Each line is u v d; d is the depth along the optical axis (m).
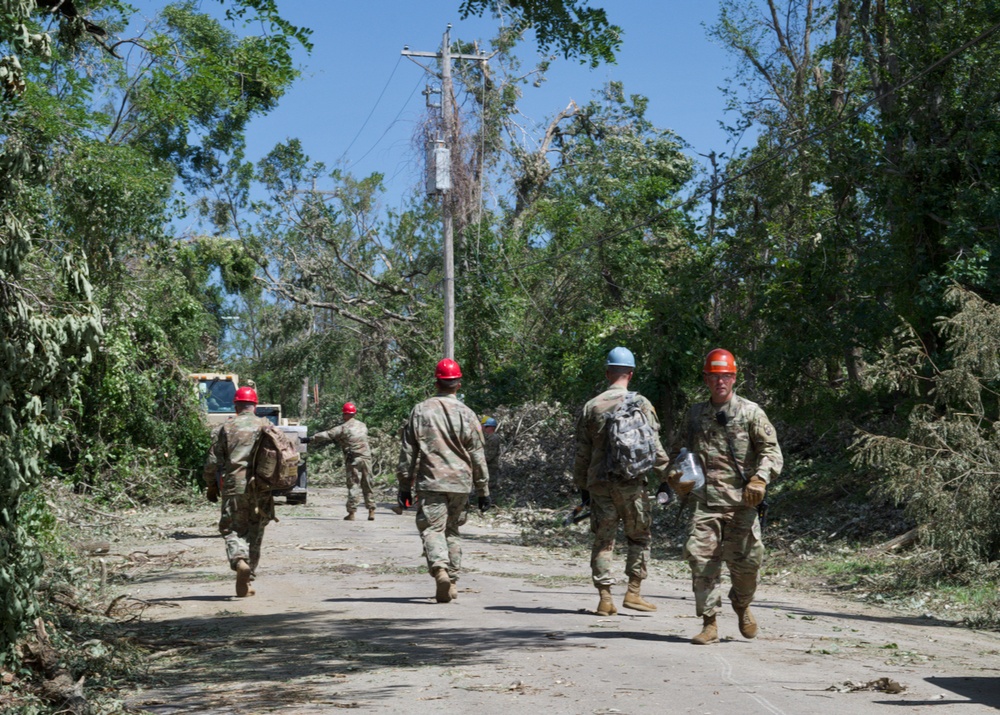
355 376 45.84
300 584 11.13
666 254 31.31
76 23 8.02
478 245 33.97
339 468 38.25
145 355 22.39
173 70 12.90
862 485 17.52
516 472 24.55
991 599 10.79
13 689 6.04
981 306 13.50
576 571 12.98
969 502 11.92
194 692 6.07
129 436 21.19
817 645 7.54
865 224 19.08
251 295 53.59
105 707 5.79
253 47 11.48
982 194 15.77
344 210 44.62
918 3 17.33
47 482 17.28
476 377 33.69
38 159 6.45
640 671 6.26
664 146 38.78
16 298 5.97
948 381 13.27
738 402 7.16
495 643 7.35
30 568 6.17
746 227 24.72
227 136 24.36
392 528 18.80
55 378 6.21
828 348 18.38
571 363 28.36
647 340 22.95
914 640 8.32
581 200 36.84
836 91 20.48
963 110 16.70
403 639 7.61
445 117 30.70
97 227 18.52
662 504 7.97
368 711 5.36
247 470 10.20
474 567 13.16
